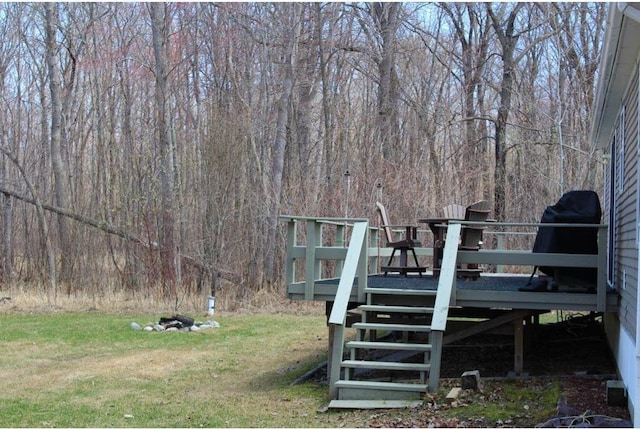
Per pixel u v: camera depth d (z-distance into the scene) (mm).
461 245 8531
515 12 20172
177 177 17312
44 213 18016
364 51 20359
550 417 5801
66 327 12836
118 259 17844
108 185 18078
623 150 7961
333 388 6910
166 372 8867
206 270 16656
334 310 7129
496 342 9711
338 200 17234
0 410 6934
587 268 7762
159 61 17766
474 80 21719
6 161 21547
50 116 22562
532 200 18844
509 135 21500
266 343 11094
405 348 7012
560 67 20422
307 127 19922
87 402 7246
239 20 19547
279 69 20000
